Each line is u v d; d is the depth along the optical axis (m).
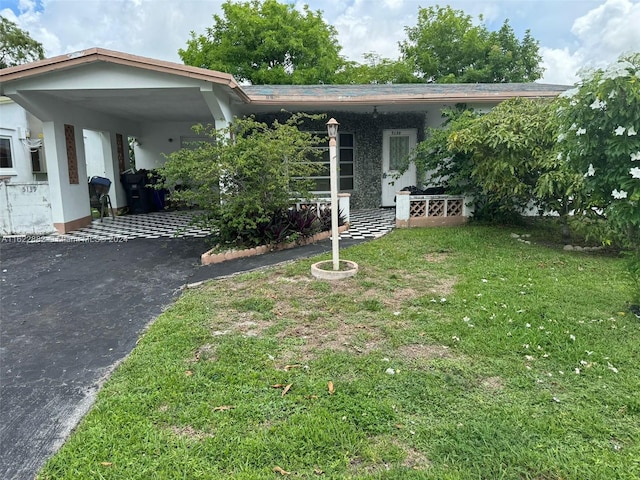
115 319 3.81
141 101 8.55
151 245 7.11
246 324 3.53
